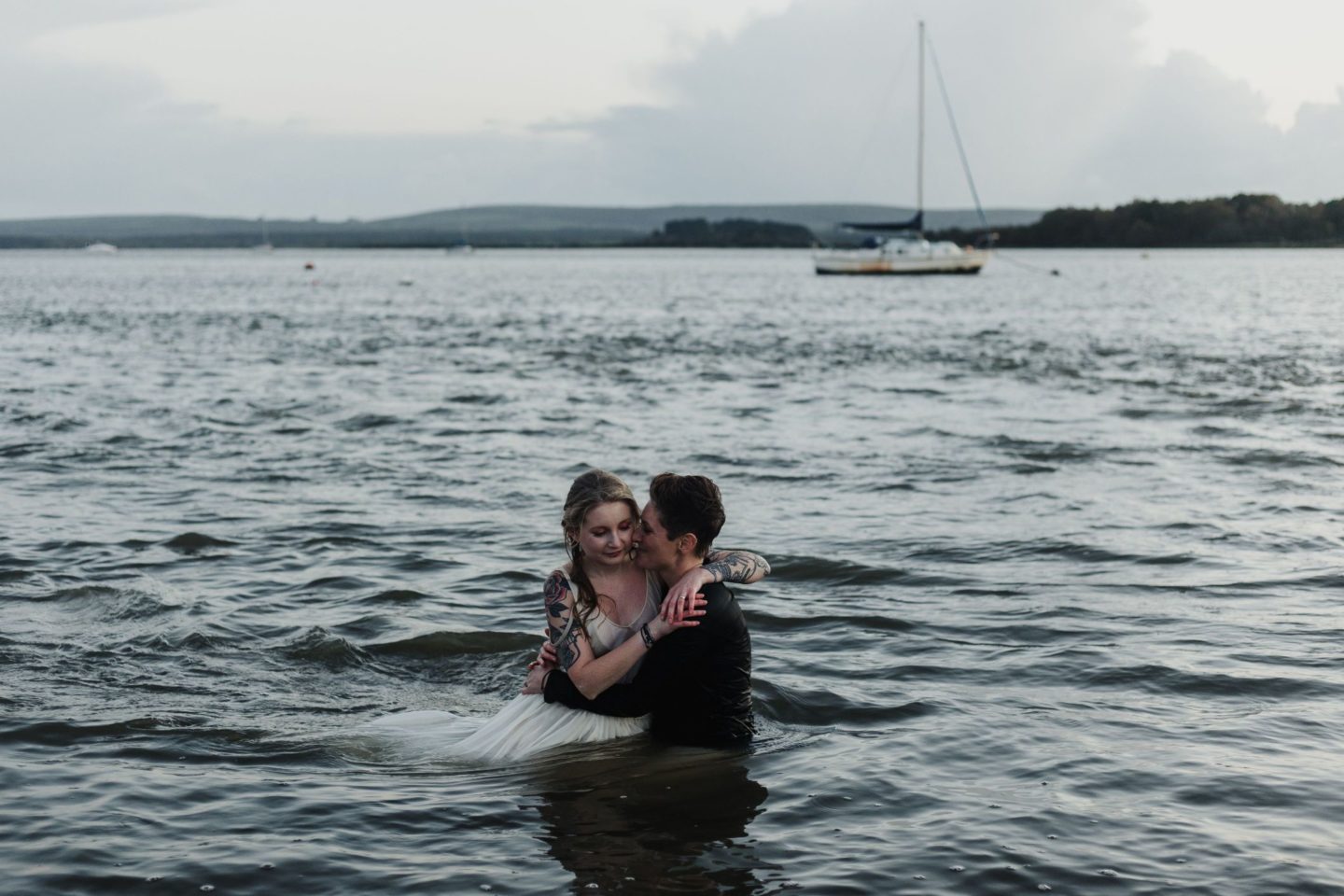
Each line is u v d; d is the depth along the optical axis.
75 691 6.73
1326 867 4.58
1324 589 8.73
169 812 5.16
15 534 10.47
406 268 173.50
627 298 70.31
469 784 5.49
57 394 20.94
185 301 63.81
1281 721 6.17
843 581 9.19
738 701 5.96
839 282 95.81
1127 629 7.82
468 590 8.89
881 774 5.56
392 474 13.48
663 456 14.74
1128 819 5.04
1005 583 9.01
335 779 5.56
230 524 10.95
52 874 4.59
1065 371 25.95
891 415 18.58
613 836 4.94
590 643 5.87
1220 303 60.16
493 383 23.44
